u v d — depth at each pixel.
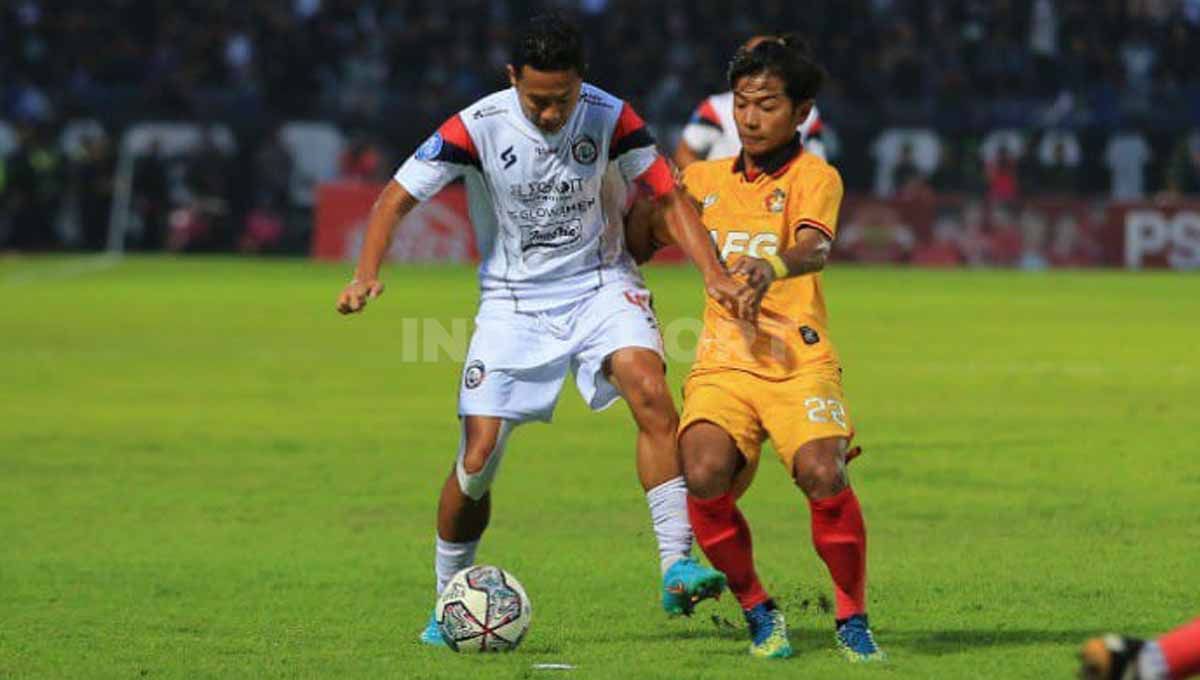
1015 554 22.64
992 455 30.67
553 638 18.30
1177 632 12.17
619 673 16.47
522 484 28.50
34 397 39.06
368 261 17.70
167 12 97.69
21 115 92.38
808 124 28.36
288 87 92.69
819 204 17.05
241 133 89.69
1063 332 52.94
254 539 24.31
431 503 26.97
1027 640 17.94
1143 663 12.00
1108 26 98.44
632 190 18.44
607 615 19.48
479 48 97.38
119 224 89.38
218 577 21.84
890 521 25.09
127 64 94.19
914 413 35.94
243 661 17.28
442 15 99.06
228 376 42.97
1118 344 49.59
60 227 89.38
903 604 19.77
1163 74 97.38
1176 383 40.69
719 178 17.92
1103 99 92.69
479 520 18.45
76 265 81.44
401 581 21.62
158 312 59.22
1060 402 37.50
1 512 26.31
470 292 66.00
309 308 60.69
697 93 95.25
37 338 51.31
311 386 41.16
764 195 17.55
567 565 22.39
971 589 20.52
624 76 94.62
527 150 17.84
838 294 67.06
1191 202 82.75
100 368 44.53
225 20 97.69
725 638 18.17
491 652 17.55
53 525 25.31
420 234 83.38
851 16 98.00
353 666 16.97
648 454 17.61
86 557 23.09
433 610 19.70
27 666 17.17
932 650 17.47
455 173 18.02
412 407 37.69
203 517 25.92
